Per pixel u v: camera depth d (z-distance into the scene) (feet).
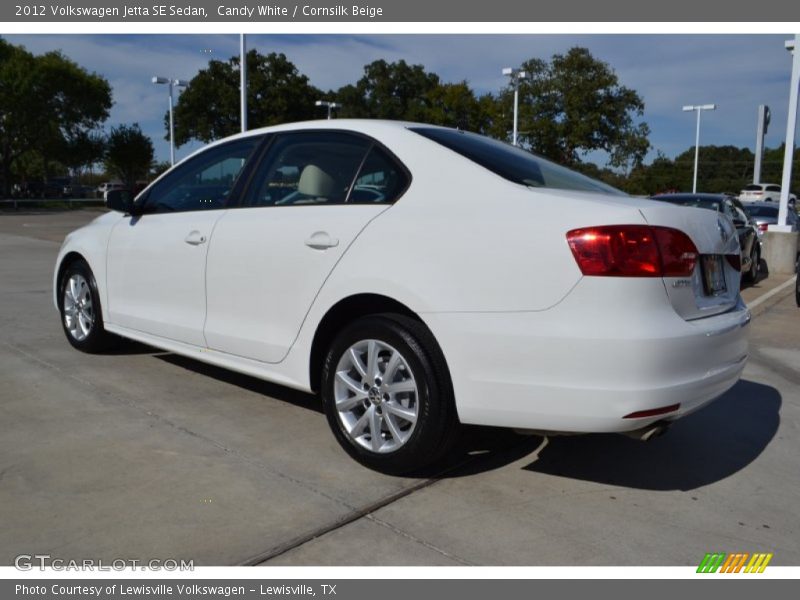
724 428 14.66
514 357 9.90
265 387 16.01
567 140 121.80
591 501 10.94
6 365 17.16
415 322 10.84
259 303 12.95
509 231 10.05
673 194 39.86
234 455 12.10
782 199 48.14
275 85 152.97
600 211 9.68
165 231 15.07
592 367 9.45
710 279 10.91
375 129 12.36
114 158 174.29
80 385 15.70
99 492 10.55
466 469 11.96
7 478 10.93
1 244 53.57
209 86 146.00
